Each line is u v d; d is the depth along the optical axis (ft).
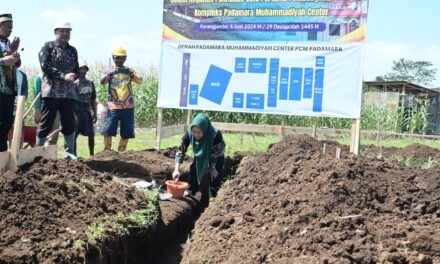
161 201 23.11
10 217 14.01
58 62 24.94
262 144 42.45
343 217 15.05
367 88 86.12
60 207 15.65
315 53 29.73
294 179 19.29
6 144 23.56
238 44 31.24
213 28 31.63
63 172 18.11
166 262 18.81
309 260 12.65
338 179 17.69
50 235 14.02
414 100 82.89
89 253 13.94
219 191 24.25
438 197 17.42
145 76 59.36
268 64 30.71
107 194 17.98
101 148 38.24
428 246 13.94
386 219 15.66
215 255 14.82
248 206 18.30
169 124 58.70
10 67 22.74
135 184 23.31
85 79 31.09
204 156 23.67
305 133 36.11
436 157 36.96
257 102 31.09
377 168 20.06
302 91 30.17
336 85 29.50
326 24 29.32
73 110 25.94
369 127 68.59
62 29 24.79
